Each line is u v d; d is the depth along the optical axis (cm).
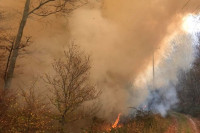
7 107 657
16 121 631
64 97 768
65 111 748
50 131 733
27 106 703
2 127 595
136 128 1155
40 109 718
